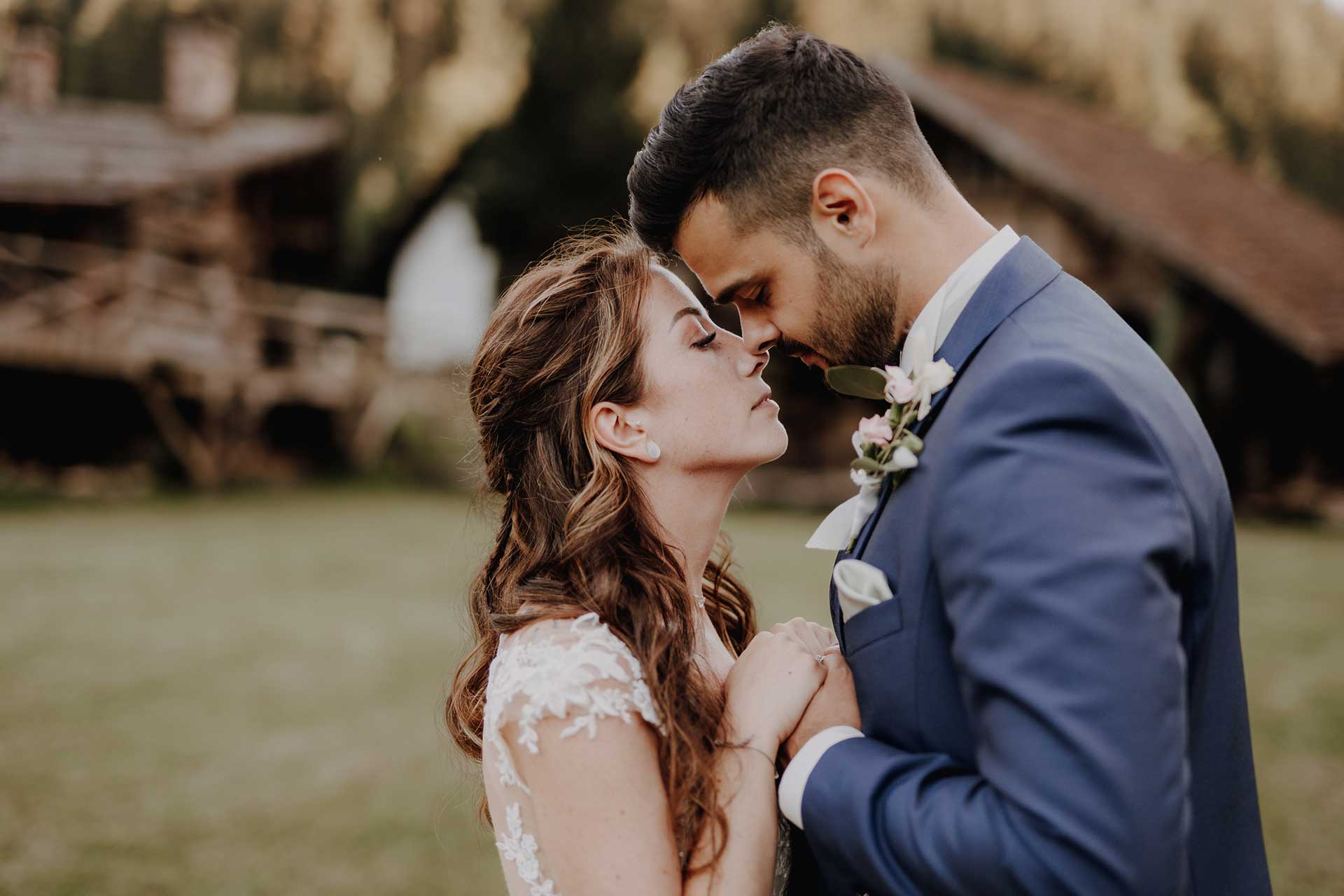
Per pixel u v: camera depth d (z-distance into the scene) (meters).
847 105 1.22
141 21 18.23
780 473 15.67
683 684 1.29
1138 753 0.90
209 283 15.78
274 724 4.75
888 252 1.22
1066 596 0.94
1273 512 12.77
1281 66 22.09
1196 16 21.78
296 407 17.06
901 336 1.26
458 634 6.49
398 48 17.53
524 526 1.45
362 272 19.62
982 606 0.98
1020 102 15.28
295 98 18.20
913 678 1.11
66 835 3.58
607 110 15.89
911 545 1.12
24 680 5.43
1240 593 7.60
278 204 17.45
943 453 1.09
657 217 1.31
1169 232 12.46
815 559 9.08
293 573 8.47
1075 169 13.17
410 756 4.36
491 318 1.50
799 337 1.31
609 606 1.30
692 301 1.48
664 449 1.43
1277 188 18.27
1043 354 1.05
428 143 17.44
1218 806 1.14
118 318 14.12
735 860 1.19
